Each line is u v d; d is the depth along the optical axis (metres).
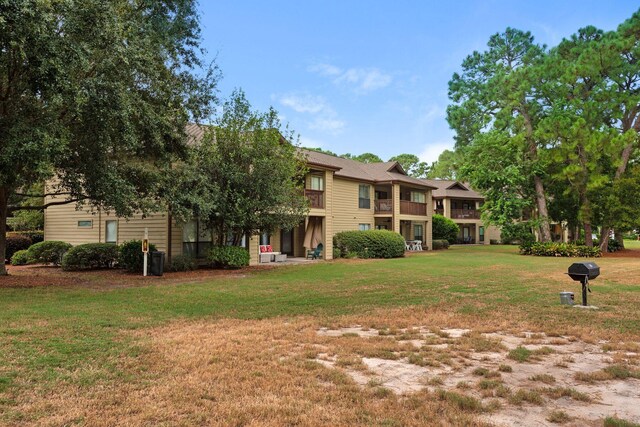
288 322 7.02
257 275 14.16
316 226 22.91
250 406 3.59
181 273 14.80
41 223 22.64
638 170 24.44
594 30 27.83
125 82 10.49
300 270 15.76
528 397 3.78
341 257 23.16
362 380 4.29
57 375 4.25
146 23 12.07
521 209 27.98
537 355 5.18
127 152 11.95
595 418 3.41
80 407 3.51
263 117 15.47
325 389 4.01
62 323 6.61
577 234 35.00
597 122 25.31
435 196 41.94
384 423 3.29
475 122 31.39
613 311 7.90
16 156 8.41
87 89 9.26
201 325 6.73
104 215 18.66
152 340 5.71
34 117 9.40
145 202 12.11
